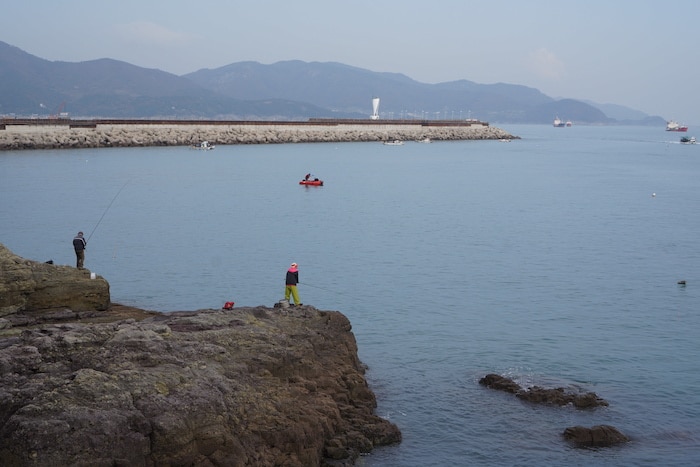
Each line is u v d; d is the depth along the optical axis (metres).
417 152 167.88
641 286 44.22
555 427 24.45
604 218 73.75
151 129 161.62
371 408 25.19
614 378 28.77
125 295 39.66
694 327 35.72
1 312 28.11
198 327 24.52
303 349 24.91
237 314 26.56
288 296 30.77
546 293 42.19
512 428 24.34
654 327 35.66
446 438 23.61
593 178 119.00
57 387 18.44
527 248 56.28
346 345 27.66
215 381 20.47
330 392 24.14
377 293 41.34
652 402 26.50
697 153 199.38
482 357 31.00
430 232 62.81
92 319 28.20
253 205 77.06
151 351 21.19
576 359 30.86
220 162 125.38
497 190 98.06
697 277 46.84
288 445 20.20
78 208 71.50
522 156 170.50
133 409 18.20
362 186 97.75
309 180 96.19
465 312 37.81
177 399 18.95
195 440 18.47
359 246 55.47
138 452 17.48
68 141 141.62
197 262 48.38
